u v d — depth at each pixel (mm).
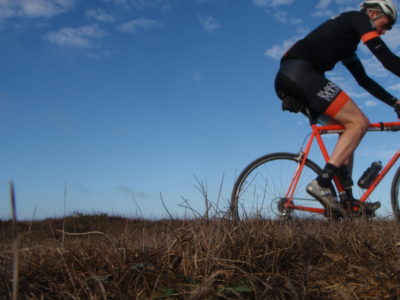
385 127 3076
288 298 1182
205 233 1610
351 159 3189
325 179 2906
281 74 3027
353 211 3016
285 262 1512
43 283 1332
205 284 1141
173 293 1187
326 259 1648
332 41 2930
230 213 1834
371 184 3137
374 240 1855
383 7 2871
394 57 2795
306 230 2018
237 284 1231
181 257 1489
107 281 1307
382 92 3270
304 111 3158
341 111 2887
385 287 1259
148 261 1372
